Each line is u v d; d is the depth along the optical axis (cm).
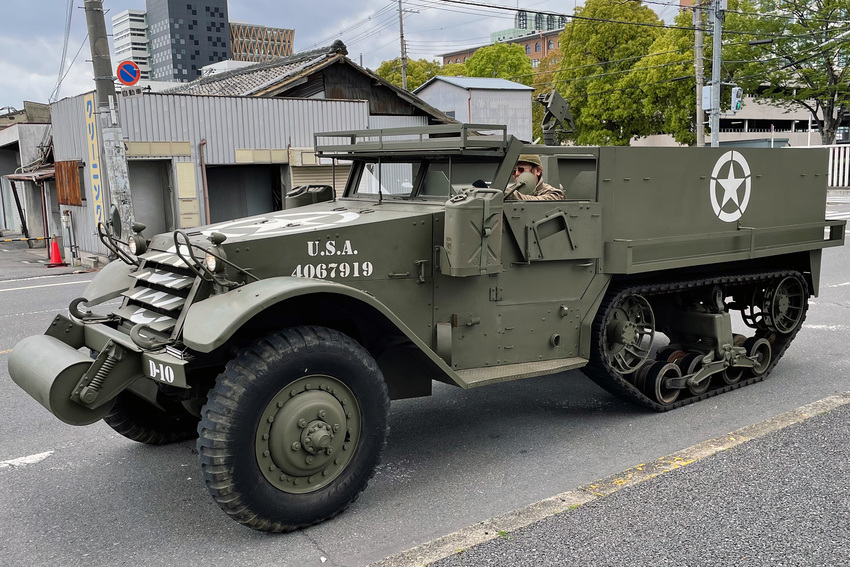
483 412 523
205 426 319
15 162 2439
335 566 314
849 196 2658
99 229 433
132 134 1391
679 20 3212
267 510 330
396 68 4850
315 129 1620
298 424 333
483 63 4781
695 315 545
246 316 313
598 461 424
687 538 325
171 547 336
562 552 316
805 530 331
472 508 366
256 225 418
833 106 3256
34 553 334
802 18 3072
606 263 477
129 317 386
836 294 939
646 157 484
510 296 444
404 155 453
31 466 438
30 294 1071
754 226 554
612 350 500
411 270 408
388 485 398
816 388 557
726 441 439
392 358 413
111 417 444
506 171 438
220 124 1491
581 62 3600
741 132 4816
